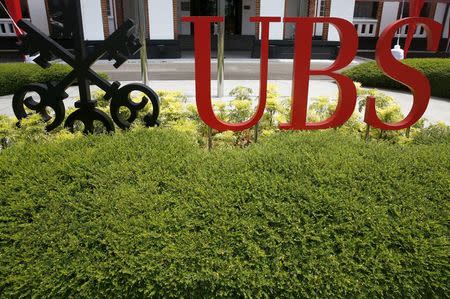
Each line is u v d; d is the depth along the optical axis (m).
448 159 3.00
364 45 19.20
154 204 2.40
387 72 3.75
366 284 2.08
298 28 3.54
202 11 19.81
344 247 2.19
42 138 3.78
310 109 4.96
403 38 19.27
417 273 2.14
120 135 3.39
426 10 19.11
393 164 2.88
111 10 16.95
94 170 2.75
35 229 2.25
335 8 16.47
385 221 2.31
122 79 11.20
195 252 2.13
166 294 2.04
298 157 2.92
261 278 2.06
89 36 15.69
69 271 2.05
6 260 2.10
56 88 3.68
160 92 5.02
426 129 4.31
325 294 2.06
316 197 2.43
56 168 2.73
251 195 2.50
